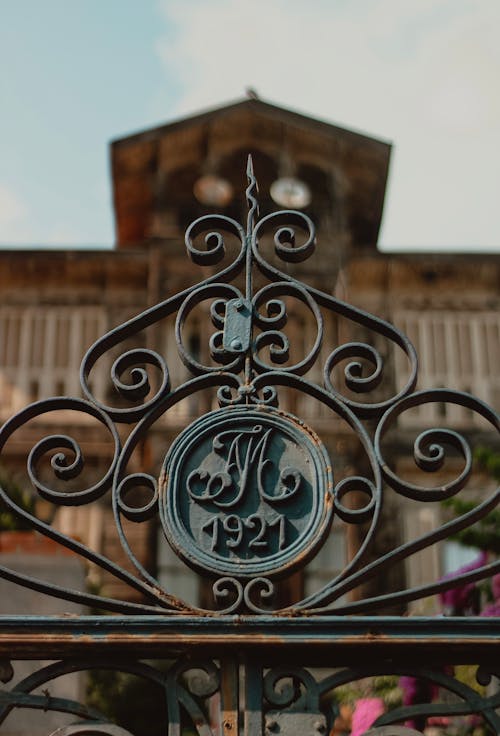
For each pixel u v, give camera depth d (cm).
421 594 331
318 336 372
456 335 1956
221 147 2000
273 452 352
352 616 330
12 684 630
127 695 888
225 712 323
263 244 1878
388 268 1984
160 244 1925
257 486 346
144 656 329
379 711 697
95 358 372
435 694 693
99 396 1877
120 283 1986
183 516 342
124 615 334
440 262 2002
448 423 1816
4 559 672
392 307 1975
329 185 1984
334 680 328
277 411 357
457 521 336
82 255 1989
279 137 2003
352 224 2056
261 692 326
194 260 390
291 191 1969
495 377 1922
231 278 389
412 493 345
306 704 324
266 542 338
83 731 318
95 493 347
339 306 379
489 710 323
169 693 325
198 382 366
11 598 659
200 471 349
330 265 1889
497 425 356
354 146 1994
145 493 1703
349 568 336
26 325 1953
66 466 351
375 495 343
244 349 373
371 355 369
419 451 350
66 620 324
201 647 325
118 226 2125
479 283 1997
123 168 2003
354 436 1722
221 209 1969
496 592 718
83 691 698
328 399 362
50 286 1986
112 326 1955
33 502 996
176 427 1731
